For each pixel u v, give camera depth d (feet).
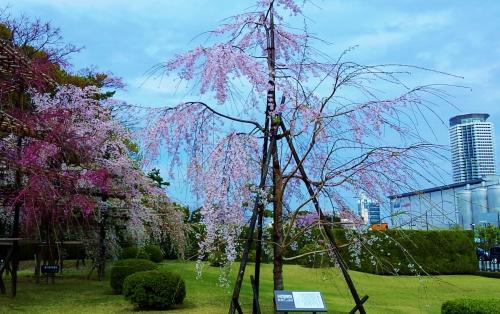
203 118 20.31
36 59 37.24
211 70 18.47
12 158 29.81
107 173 36.06
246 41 22.33
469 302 20.49
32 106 37.29
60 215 32.83
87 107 37.52
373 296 36.40
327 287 40.70
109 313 26.66
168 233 45.16
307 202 20.52
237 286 18.80
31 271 51.78
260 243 21.62
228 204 18.22
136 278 28.09
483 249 83.66
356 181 19.43
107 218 42.09
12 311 26.25
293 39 22.33
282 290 19.30
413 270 21.98
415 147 18.49
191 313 26.68
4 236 34.01
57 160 32.99
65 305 28.94
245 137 19.30
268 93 20.24
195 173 19.51
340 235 29.25
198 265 18.92
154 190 40.09
